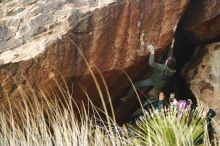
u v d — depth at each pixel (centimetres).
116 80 517
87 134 387
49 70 434
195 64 631
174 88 646
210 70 606
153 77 564
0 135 383
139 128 457
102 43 470
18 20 456
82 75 462
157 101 545
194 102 615
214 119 535
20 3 476
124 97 556
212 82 595
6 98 417
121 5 480
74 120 411
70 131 379
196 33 618
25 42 440
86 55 460
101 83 497
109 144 381
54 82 441
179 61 677
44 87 436
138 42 504
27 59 421
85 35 457
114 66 488
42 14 459
